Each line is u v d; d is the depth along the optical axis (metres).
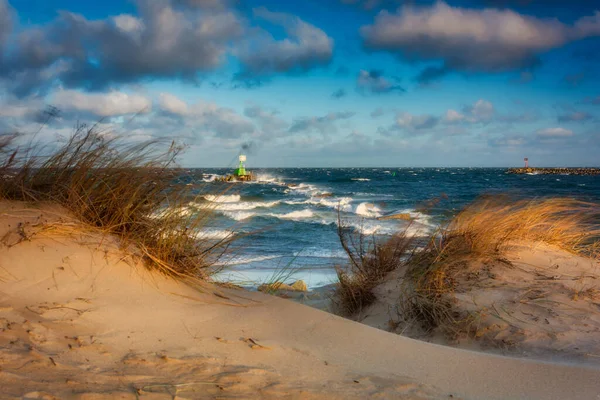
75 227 3.58
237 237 4.36
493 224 5.84
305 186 54.97
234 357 2.54
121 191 3.95
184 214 4.09
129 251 3.62
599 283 4.79
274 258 11.59
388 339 3.16
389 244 6.05
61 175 3.98
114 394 1.93
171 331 2.80
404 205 28.61
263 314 3.33
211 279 4.10
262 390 2.16
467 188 47.66
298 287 8.19
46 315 2.64
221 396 2.04
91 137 4.11
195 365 2.35
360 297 5.35
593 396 2.55
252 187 45.88
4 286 2.85
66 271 3.15
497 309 4.26
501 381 2.68
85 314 2.76
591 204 6.37
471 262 5.21
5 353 2.13
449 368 2.81
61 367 2.11
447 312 4.35
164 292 3.41
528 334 3.81
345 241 6.60
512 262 5.29
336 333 3.15
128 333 2.65
